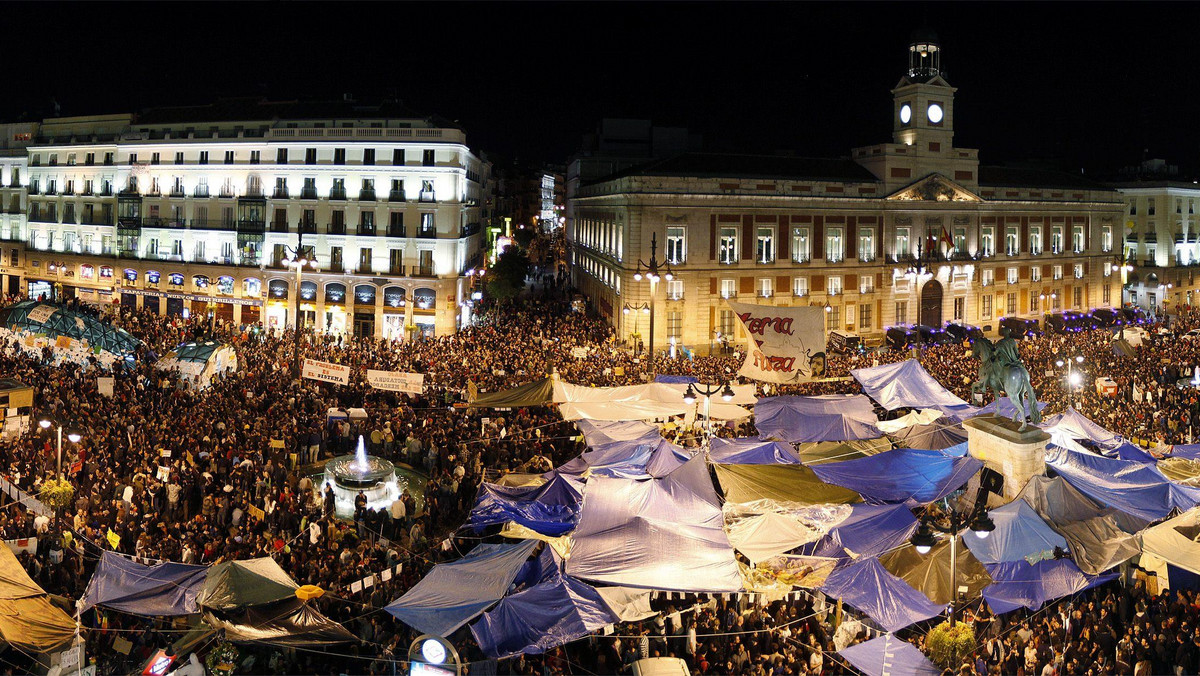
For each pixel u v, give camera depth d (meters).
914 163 85.25
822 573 26.30
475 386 42.53
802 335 38.84
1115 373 53.94
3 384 38.72
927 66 86.19
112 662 21.27
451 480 34.56
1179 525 25.39
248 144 82.69
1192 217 117.50
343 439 41.03
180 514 30.86
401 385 41.81
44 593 20.84
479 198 101.81
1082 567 24.52
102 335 54.28
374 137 79.25
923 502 28.81
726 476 29.64
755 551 25.33
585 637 22.70
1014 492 32.59
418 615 20.77
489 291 104.25
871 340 82.88
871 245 83.50
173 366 48.47
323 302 80.88
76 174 93.44
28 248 97.38
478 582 22.20
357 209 80.00
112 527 28.92
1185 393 48.19
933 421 38.78
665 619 23.97
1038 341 70.62
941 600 23.02
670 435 40.94
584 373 52.34
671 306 75.25
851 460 32.34
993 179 94.25
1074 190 97.69
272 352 59.62
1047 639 22.98
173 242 86.44
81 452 34.28
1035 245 95.25
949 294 87.88
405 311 79.12
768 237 78.69
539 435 40.75
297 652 22.22
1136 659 21.75
